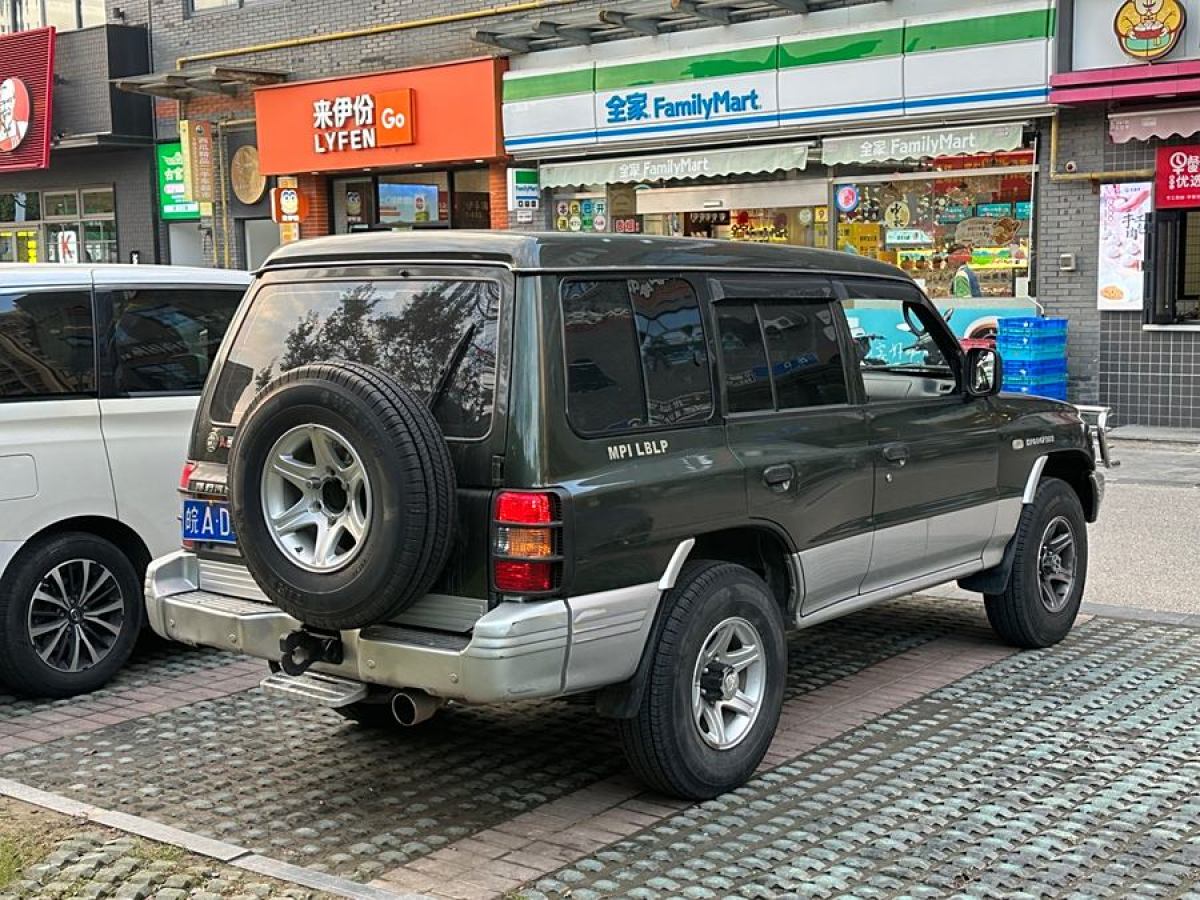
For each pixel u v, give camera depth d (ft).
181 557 16.79
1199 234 47.16
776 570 17.35
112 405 21.26
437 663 13.82
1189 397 46.21
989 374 21.04
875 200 52.39
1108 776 16.33
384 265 15.52
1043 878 13.44
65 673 20.45
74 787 16.60
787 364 17.52
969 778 16.31
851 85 50.52
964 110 48.39
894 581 19.42
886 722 18.57
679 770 15.30
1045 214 48.26
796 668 21.47
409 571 13.61
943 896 13.07
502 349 14.20
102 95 73.46
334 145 65.46
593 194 59.62
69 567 20.58
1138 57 43.96
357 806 15.89
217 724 19.17
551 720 19.19
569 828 15.07
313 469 14.28
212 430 16.61
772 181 54.80
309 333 15.89
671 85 55.01
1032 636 22.11
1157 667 21.18
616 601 14.46
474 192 63.62
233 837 14.98
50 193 80.64
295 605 14.21
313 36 66.44
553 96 58.18
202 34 71.36
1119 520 32.94
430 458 13.64
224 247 73.00
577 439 14.28
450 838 14.85
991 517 21.02
